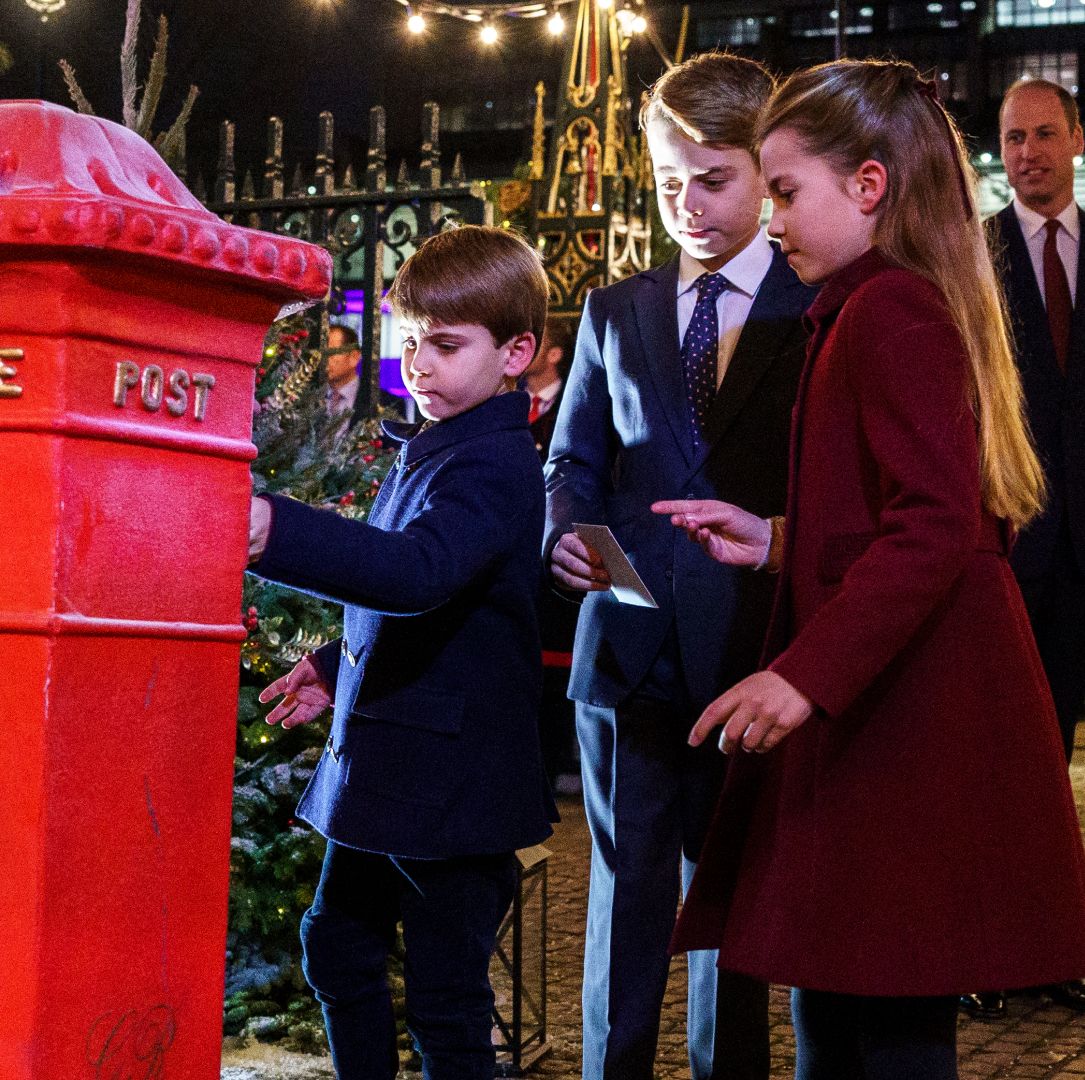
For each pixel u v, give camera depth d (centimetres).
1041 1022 344
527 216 680
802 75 189
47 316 112
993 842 168
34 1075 113
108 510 116
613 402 256
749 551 212
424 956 209
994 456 174
